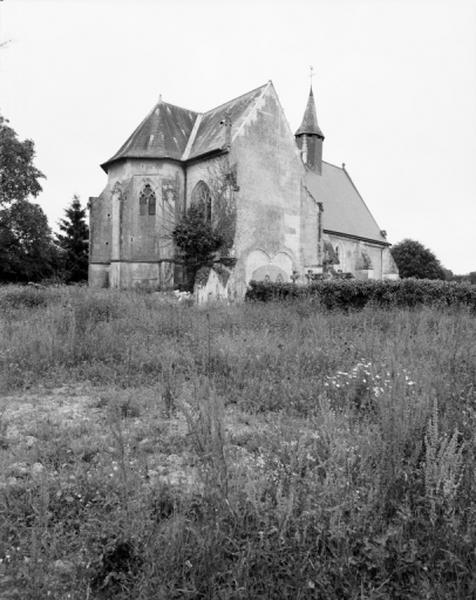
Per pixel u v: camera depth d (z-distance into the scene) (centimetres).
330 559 290
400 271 6962
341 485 327
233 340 959
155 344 974
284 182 3391
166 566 282
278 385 697
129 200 3259
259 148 3244
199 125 3700
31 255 4219
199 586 278
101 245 3462
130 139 3522
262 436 486
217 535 293
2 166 3884
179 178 3347
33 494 376
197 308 1573
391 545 296
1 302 1529
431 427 362
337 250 4375
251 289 2214
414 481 336
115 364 855
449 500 308
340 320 1312
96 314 1226
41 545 304
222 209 3052
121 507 344
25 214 3997
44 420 576
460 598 269
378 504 325
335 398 616
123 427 536
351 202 4894
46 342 905
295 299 1889
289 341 952
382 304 1830
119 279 3222
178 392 655
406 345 869
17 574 280
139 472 385
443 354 784
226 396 665
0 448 489
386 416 385
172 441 497
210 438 367
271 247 3288
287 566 285
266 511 313
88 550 303
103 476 396
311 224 3594
